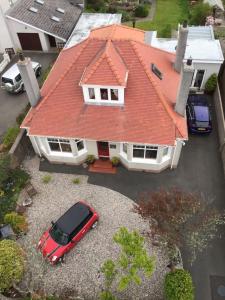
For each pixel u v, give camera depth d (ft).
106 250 73.15
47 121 80.69
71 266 71.26
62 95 80.59
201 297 66.13
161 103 75.97
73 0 144.25
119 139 77.15
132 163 85.76
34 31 124.47
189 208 65.21
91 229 76.64
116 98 77.51
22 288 67.56
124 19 153.89
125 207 80.43
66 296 66.95
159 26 149.07
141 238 60.44
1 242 68.33
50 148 87.81
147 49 85.15
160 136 75.72
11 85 108.37
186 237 71.26
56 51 131.13
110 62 73.10
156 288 67.46
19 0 127.65
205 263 70.59
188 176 86.63
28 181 86.33
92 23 127.03
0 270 63.31
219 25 147.13
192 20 148.15
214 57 101.86
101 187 85.05
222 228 75.77
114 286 67.97
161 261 70.95
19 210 80.33
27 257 71.46
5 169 81.82
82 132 79.05
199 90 110.83
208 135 96.73
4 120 103.45
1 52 132.16
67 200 82.53
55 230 72.69
